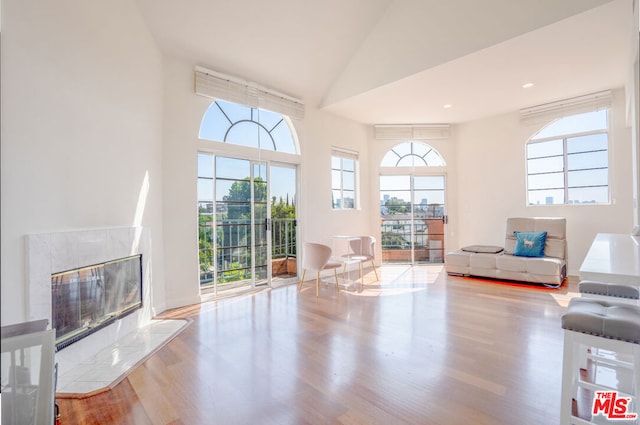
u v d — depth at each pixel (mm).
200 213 3844
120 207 2750
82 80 2312
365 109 5211
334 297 3971
